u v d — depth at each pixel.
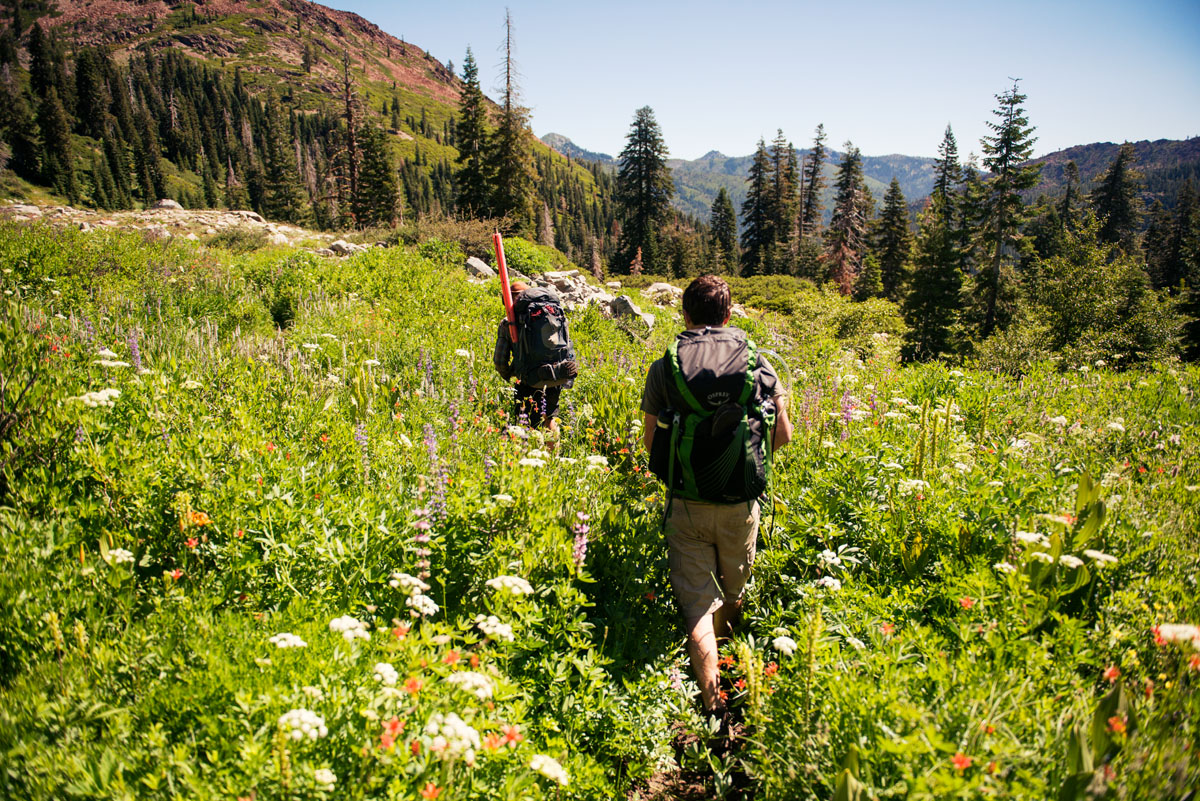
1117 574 3.24
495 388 6.94
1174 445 5.63
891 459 4.70
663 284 25.84
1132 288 37.62
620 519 4.02
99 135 161.38
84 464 3.42
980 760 1.99
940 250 44.09
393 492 3.97
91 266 9.95
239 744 2.05
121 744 2.11
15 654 2.42
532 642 2.85
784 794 2.40
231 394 5.17
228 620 2.70
